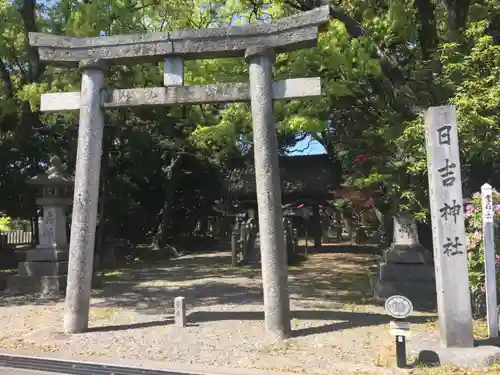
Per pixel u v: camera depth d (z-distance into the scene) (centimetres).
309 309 908
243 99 746
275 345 663
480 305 788
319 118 1123
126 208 2080
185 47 755
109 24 1070
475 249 750
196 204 2755
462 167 963
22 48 1285
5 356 633
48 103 790
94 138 770
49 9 1252
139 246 2536
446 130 618
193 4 1309
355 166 1449
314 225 2548
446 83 825
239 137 1527
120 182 2030
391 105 1005
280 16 1146
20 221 3067
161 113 1942
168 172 2314
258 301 1038
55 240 1213
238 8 1271
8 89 1241
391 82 1002
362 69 977
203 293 1163
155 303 1025
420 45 996
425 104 909
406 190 902
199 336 719
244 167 2639
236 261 1834
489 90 686
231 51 750
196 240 2933
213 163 2595
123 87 1259
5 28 1177
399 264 975
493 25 912
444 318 601
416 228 992
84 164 762
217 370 561
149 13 1295
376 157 1205
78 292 756
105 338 716
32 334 752
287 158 2738
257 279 1427
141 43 766
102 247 1944
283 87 730
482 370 548
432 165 622
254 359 603
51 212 1219
